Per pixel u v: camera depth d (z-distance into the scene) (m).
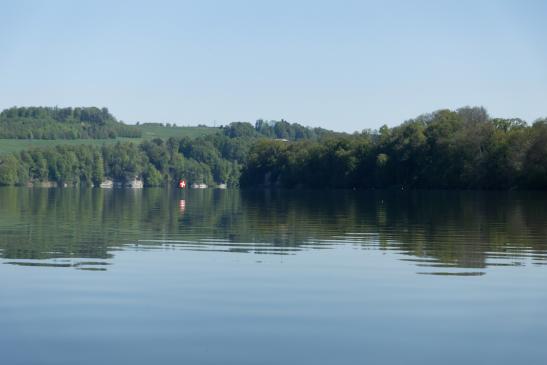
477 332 14.56
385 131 153.00
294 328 14.80
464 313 16.19
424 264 24.09
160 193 145.50
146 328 14.73
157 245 30.11
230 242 31.69
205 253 27.16
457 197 94.75
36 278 20.48
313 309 16.53
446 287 19.41
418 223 44.06
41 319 15.45
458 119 138.00
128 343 13.69
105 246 29.42
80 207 68.88
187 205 75.56
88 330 14.59
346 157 153.38
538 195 99.44
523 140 115.69
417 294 18.34
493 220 46.75
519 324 15.22
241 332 14.48
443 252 27.77
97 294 18.14
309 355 13.02
